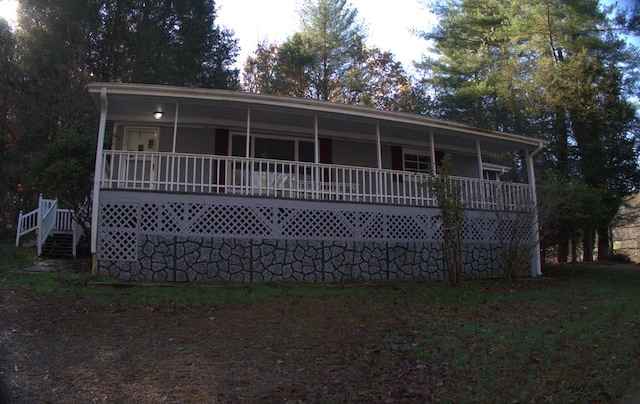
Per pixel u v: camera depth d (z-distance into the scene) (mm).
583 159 20391
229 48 25672
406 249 12281
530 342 6266
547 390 4855
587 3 21297
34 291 8477
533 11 22719
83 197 12641
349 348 6191
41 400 4441
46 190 11805
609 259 22391
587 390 4809
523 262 12828
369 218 12023
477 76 26672
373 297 9195
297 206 11391
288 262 11086
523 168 22688
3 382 4805
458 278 10969
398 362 5715
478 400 4676
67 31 20297
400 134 14914
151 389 4785
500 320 7539
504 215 13680
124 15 21953
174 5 23281
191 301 8391
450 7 27750
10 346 5852
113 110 12258
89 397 4547
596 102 20578
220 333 6723
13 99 19312
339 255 11555
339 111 12133
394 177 15578
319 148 14766
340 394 4820
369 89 29859
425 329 7008
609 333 6633
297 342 6395
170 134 13500
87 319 7164
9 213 19359
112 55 22031
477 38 26750
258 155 14133
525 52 24438
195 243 10531
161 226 10414
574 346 6109
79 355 5684
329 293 9516
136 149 13375
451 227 11086
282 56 28875
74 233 13273
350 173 12195
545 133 21875
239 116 12859
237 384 4988
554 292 10406
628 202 22438
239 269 10695
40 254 12898
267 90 28469
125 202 10328
